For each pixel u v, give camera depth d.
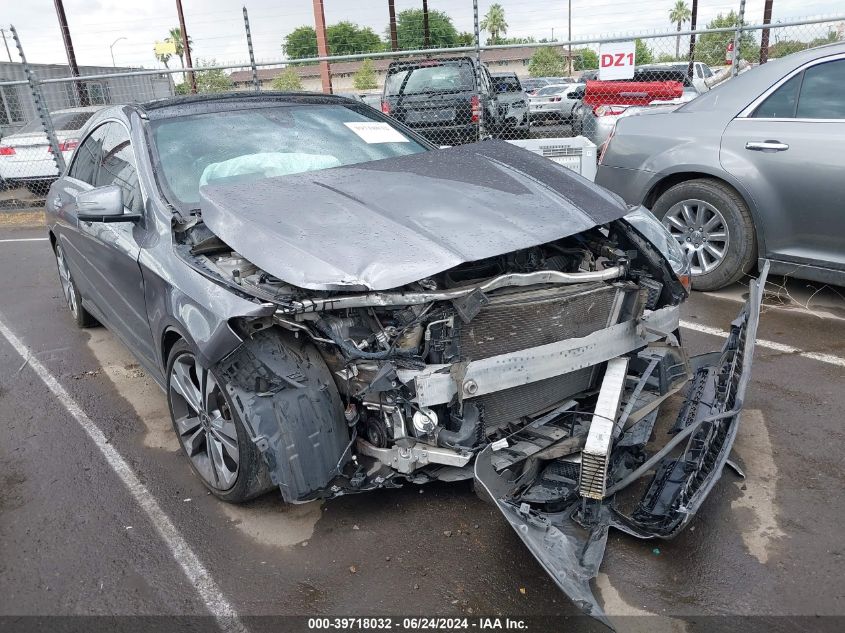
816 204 4.44
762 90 4.73
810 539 2.55
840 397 3.54
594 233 3.21
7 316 5.80
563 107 12.59
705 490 2.48
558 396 2.88
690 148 4.98
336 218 2.67
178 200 3.15
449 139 9.73
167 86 14.87
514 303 2.54
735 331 3.28
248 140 3.58
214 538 2.75
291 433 2.45
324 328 2.42
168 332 2.98
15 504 3.06
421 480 2.58
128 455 3.42
